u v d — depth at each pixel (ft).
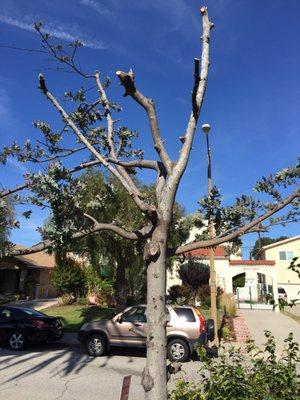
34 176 13.62
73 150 17.93
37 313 48.34
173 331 40.24
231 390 12.57
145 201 12.94
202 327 40.52
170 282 96.12
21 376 32.45
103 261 57.36
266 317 78.13
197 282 84.33
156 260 11.35
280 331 60.70
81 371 34.86
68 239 13.33
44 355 42.29
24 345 45.09
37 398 26.37
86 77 18.98
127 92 12.90
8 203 16.88
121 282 55.93
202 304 82.38
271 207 13.55
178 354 39.88
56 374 33.47
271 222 13.83
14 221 18.34
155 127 12.89
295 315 83.20
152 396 10.48
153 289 11.16
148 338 10.93
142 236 12.64
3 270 114.11
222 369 13.39
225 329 54.75
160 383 10.59
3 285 114.01
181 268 80.69
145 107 13.00
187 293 83.46
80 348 47.37
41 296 112.06
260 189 13.66
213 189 14.87
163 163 12.64
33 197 14.47
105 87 19.24
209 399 12.64
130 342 41.60
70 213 13.69
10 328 45.62
